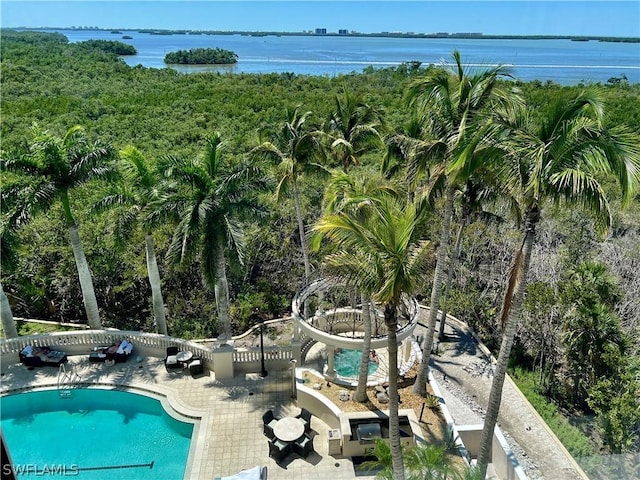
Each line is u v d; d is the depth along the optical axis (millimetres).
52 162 20922
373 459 16688
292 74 100938
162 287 29000
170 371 21250
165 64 164625
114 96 74188
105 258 27922
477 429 17672
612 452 18438
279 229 31328
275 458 16656
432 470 13766
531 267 27094
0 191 20656
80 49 133375
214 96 74562
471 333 27203
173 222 20750
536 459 18500
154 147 49688
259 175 20766
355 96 24469
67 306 28453
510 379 23375
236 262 19906
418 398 19125
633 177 11055
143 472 16406
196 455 16812
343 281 12352
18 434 18016
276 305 28969
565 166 12102
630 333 23047
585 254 27859
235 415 18750
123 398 19891
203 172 20125
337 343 18594
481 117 14008
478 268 30062
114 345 21922
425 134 18406
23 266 26703
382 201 13258
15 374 20984
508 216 29516
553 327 23422
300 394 18844
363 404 18344
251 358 21250
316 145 22188
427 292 30344
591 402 19172
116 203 22016
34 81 82062
